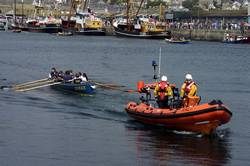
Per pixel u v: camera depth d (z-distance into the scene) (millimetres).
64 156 37500
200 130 42781
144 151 39031
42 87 67500
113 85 67938
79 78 63344
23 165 35438
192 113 41906
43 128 45250
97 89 66375
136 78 83625
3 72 87625
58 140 41469
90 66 104000
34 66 100312
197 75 92062
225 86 76500
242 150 39750
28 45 175250
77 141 41312
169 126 44094
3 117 49156
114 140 41812
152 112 45094
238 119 50719
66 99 59375
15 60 113312
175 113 43031
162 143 41094
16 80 77188
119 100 58906
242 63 123125
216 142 41656
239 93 69062
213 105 41312
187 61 125562
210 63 121188
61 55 134125
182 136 43125
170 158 37500
